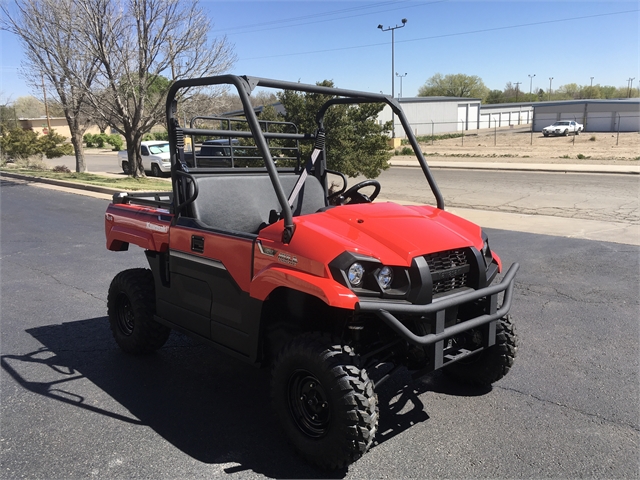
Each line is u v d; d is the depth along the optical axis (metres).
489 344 3.29
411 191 16.33
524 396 3.81
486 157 30.09
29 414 3.58
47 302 6.11
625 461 3.01
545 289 6.32
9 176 22.62
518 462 3.01
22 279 7.08
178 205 3.83
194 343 4.91
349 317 3.06
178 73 17.22
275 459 3.07
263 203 4.22
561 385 3.97
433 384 4.04
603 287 6.37
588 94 123.44
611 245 8.56
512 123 81.56
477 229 3.55
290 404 3.08
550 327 5.14
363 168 11.97
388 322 2.70
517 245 8.65
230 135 4.18
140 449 3.17
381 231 3.07
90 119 22.34
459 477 2.88
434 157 31.44
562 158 27.98
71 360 4.50
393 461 3.04
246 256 3.25
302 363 2.88
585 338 4.86
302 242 2.94
